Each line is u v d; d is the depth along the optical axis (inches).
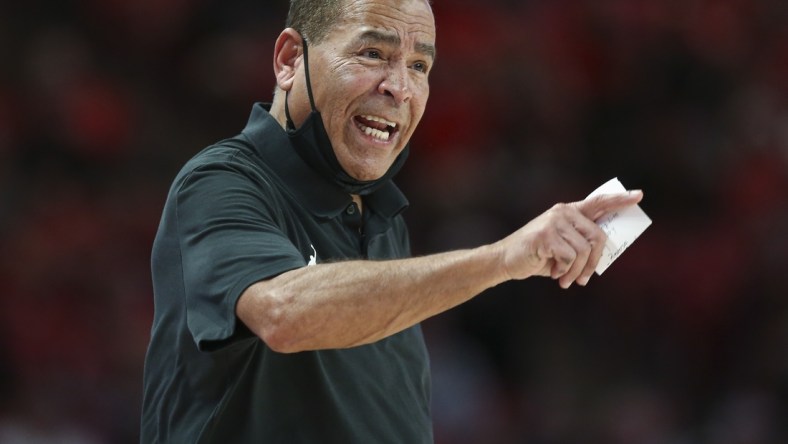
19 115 1573.6
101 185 1566.2
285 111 530.0
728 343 1642.5
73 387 1323.8
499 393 1482.5
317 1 519.2
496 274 434.6
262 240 451.5
